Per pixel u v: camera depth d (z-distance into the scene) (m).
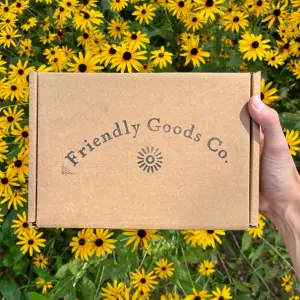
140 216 0.43
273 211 0.58
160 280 0.79
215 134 0.42
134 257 0.64
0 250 0.77
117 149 0.43
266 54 0.61
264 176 0.54
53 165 0.42
